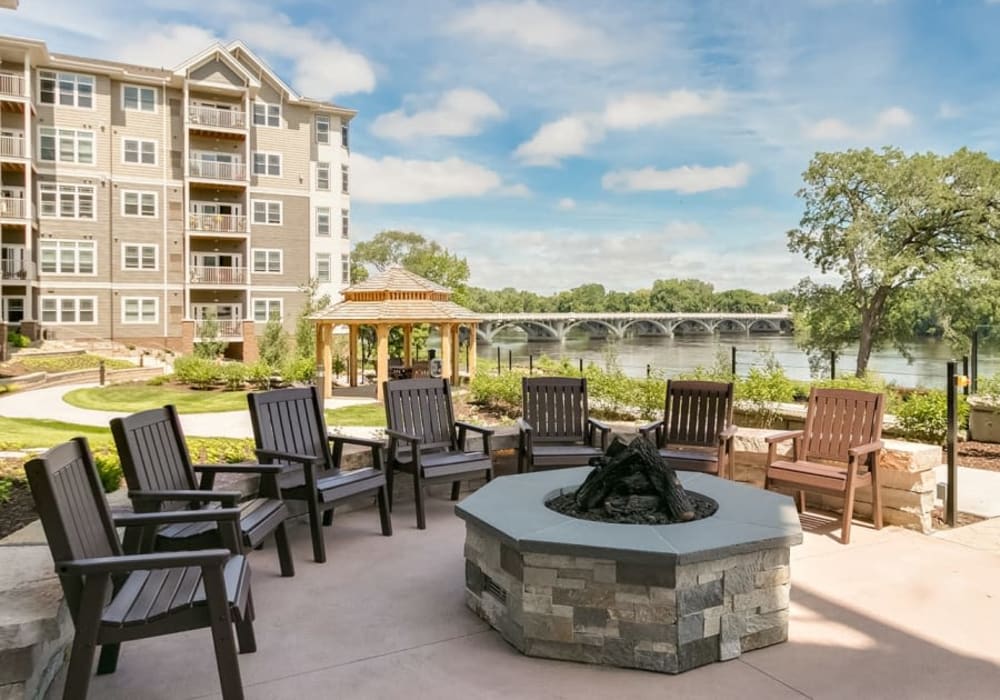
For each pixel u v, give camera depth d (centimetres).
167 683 317
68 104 2984
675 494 404
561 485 472
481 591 392
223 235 3184
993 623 385
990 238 2550
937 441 900
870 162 2630
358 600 418
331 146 3547
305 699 303
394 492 653
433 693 309
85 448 302
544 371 1694
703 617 336
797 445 607
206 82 3161
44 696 286
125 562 254
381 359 1875
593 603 337
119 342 3102
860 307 2669
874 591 433
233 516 315
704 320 5369
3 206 2789
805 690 313
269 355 2658
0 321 2481
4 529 441
